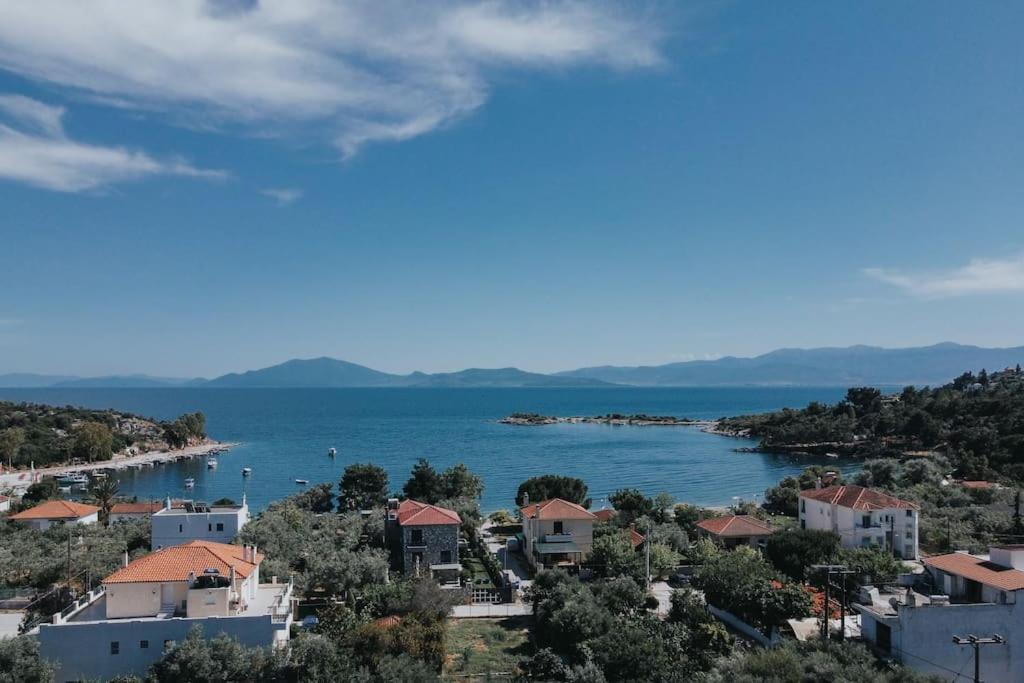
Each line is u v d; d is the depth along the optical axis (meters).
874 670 42.78
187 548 56.56
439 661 52.41
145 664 49.38
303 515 101.00
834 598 63.62
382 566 70.25
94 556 75.31
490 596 72.12
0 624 60.19
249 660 48.03
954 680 44.12
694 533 100.31
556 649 55.59
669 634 55.25
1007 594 48.09
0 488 160.00
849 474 174.75
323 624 56.91
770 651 47.12
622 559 75.81
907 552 89.81
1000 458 167.00
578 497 121.06
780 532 81.62
